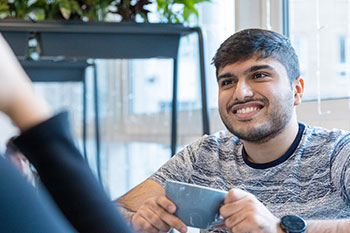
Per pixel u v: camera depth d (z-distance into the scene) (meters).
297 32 1.55
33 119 0.31
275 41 1.04
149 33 1.87
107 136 3.51
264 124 1.02
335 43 1.45
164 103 2.74
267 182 1.06
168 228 0.90
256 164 1.08
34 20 1.74
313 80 1.51
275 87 1.03
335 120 1.41
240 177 1.10
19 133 0.31
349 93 1.37
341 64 1.43
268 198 1.05
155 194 1.17
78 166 0.32
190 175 1.19
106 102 3.52
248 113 1.04
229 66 1.04
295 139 1.06
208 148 1.18
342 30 1.42
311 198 1.02
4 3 2.04
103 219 0.32
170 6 2.03
